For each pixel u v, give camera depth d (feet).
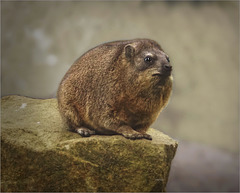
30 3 151.23
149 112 38.75
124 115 39.01
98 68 39.75
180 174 102.32
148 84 37.32
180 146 127.85
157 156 37.88
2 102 48.75
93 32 145.59
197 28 164.66
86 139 38.14
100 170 37.81
